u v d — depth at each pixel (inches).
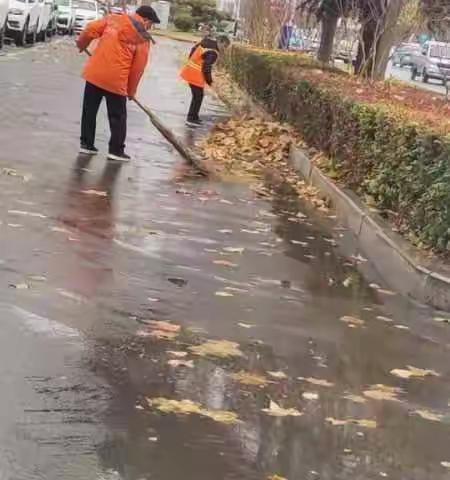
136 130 587.8
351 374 217.5
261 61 852.6
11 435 160.1
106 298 243.0
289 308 262.4
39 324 214.8
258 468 162.1
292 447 172.6
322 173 463.2
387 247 321.1
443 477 169.3
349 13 865.5
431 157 319.3
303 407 192.5
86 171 418.9
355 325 255.6
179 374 199.6
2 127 506.9
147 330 223.9
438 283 278.8
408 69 1898.4
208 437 171.2
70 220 321.7
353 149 433.7
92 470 152.4
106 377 191.6
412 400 206.5
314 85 558.9
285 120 657.0
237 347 222.5
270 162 552.4
